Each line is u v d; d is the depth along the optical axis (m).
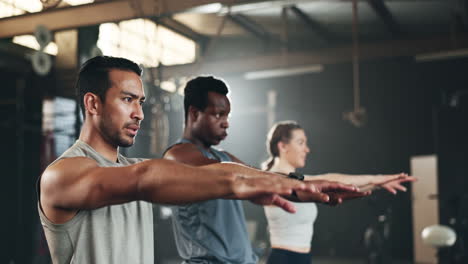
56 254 1.21
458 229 7.71
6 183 8.87
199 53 12.59
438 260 7.73
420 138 11.04
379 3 9.53
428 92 11.05
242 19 11.01
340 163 11.58
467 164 9.30
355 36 9.21
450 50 8.94
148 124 8.45
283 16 10.12
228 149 12.38
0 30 7.00
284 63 9.76
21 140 8.33
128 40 10.15
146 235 1.35
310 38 12.17
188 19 11.15
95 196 1.05
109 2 6.46
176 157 1.97
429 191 10.10
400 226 10.45
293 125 3.08
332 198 1.41
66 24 6.70
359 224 10.98
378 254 7.97
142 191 1.00
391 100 11.34
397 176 1.89
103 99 1.28
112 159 1.33
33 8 7.59
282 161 3.07
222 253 2.13
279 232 2.84
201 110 2.21
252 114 12.26
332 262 10.12
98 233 1.22
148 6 6.25
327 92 11.84
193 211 2.15
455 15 9.95
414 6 9.70
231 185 0.92
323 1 9.19
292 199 1.39
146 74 7.25
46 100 8.45
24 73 8.55
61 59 8.52
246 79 12.41
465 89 10.77
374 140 11.39
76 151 1.25
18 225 8.33
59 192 1.09
